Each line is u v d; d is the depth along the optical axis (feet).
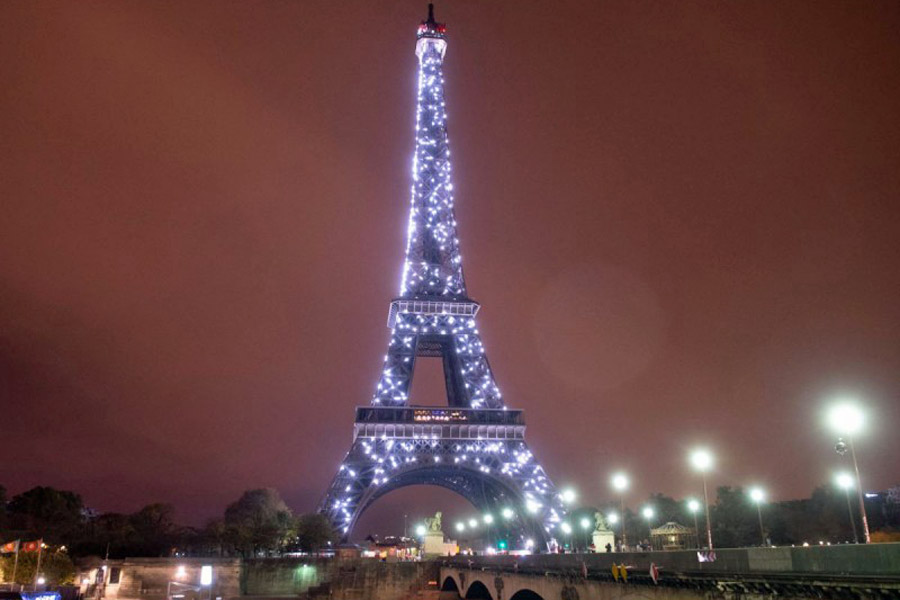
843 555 138.72
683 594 173.68
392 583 543.80
